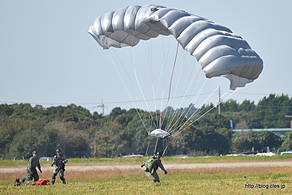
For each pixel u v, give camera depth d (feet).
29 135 331.98
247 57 132.98
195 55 132.05
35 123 356.59
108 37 168.66
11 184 121.80
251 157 271.49
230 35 139.33
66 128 352.49
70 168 189.88
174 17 141.08
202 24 138.21
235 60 128.16
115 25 158.71
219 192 90.94
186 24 138.21
